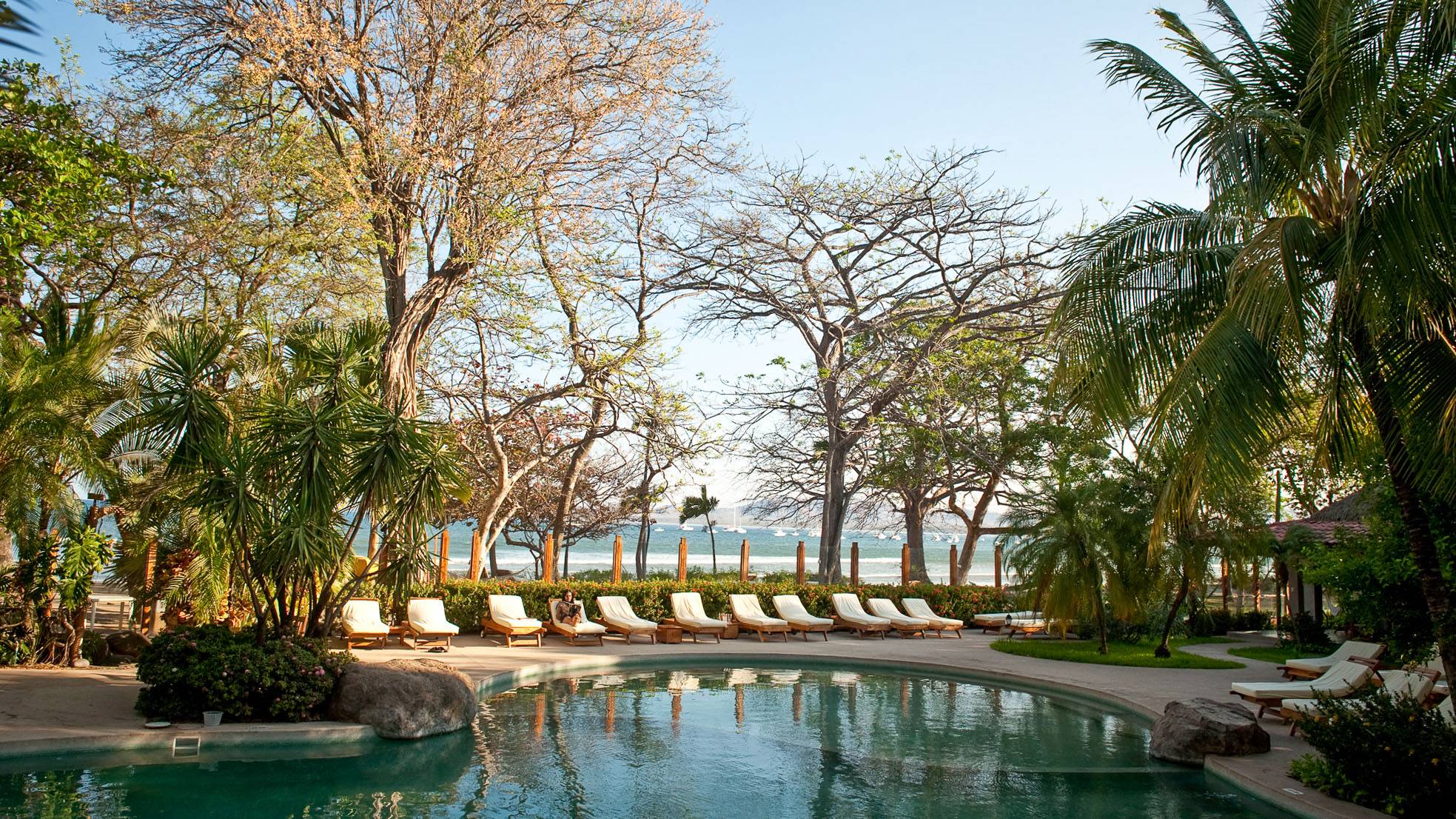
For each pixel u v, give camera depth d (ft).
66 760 31.19
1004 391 90.48
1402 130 24.66
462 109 62.39
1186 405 26.32
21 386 41.09
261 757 33.24
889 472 94.32
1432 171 22.85
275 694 35.68
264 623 37.24
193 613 47.37
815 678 56.59
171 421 36.50
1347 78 25.81
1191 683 50.93
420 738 36.65
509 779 31.63
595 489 114.42
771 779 32.60
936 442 90.33
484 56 63.72
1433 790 25.46
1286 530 76.33
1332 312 26.71
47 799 27.37
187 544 46.62
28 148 36.94
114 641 47.39
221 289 63.05
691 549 286.05
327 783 30.30
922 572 104.27
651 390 81.56
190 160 59.93
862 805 29.73
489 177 61.98
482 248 63.52
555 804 29.04
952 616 84.28
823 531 93.86
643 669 58.90
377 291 70.74
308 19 59.41
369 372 47.83
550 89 65.00
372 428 38.93
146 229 58.44
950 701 48.98
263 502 37.65
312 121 65.00
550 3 65.46
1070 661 60.49
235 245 60.90
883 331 90.02
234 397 42.83
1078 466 84.74
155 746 32.65
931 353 86.79
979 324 90.79
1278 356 27.12
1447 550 30.86
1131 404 29.35
